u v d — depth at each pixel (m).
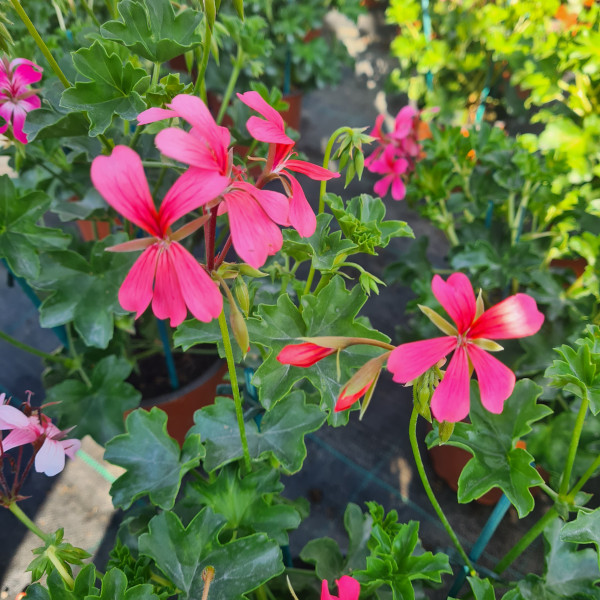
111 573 0.22
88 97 0.28
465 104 0.68
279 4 0.76
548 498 0.45
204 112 0.17
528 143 0.44
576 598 0.26
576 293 0.41
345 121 0.84
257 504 0.28
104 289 0.34
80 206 0.39
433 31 0.67
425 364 0.17
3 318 0.60
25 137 0.31
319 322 0.27
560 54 0.45
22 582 0.42
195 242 0.45
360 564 0.31
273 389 0.26
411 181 0.50
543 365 0.40
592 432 0.34
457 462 0.43
